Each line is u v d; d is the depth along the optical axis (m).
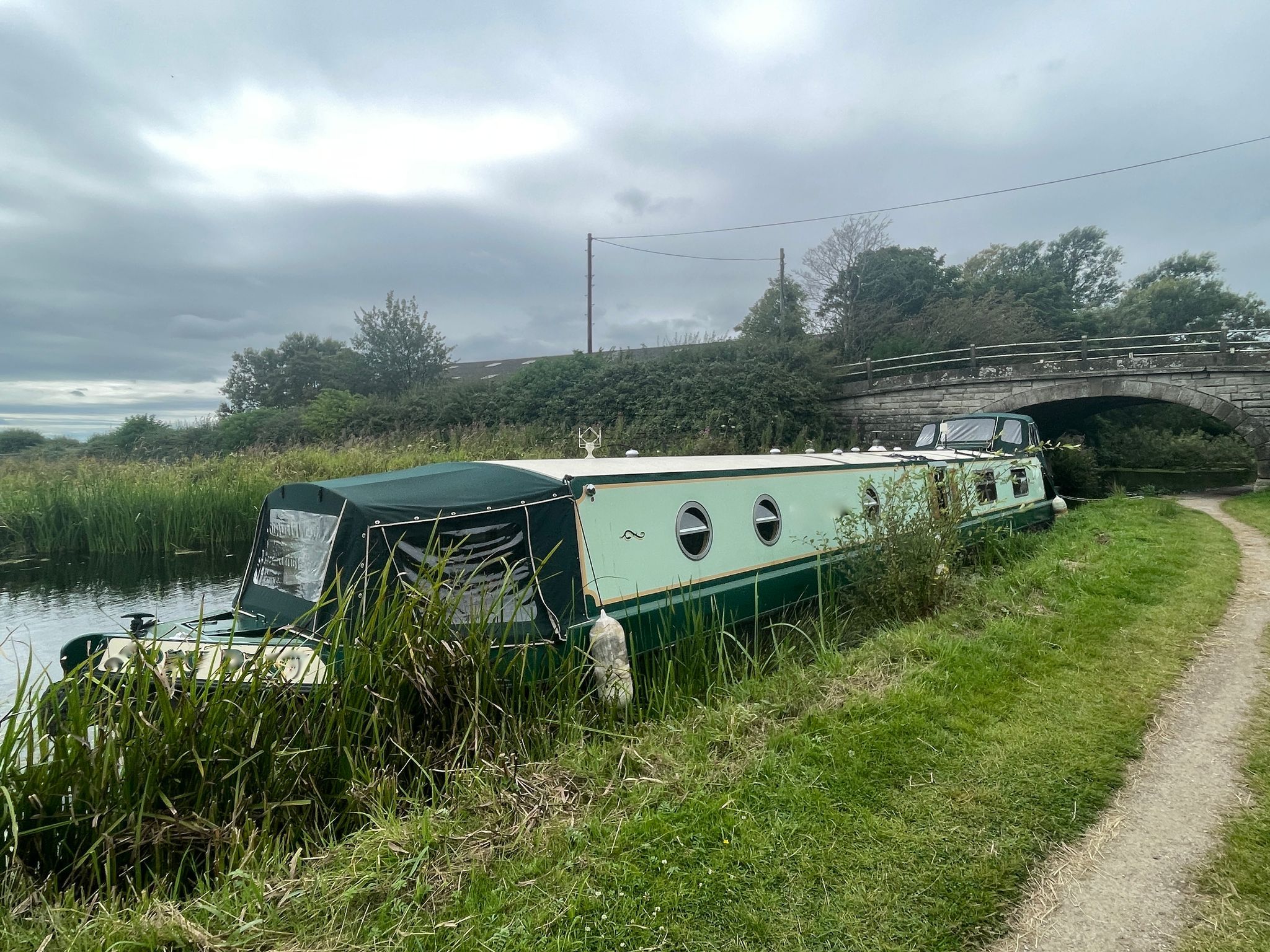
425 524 4.96
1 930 2.63
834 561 8.01
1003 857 3.12
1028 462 13.39
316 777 3.70
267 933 2.62
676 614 6.07
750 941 2.62
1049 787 3.67
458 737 4.07
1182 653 5.61
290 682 3.84
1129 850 3.21
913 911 2.79
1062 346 40.31
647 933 2.63
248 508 15.16
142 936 2.56
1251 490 22.52
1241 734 4.27
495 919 2.68
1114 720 4.44
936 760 3.92
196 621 5.43
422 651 4.04
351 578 4.78
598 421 29.12
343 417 33.50
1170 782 3.77
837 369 31.94
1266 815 3.41
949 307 41.22
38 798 3.12
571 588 5.31
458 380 43.53
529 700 4.48
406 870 2.98
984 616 6.49
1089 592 7.27
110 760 3.19
